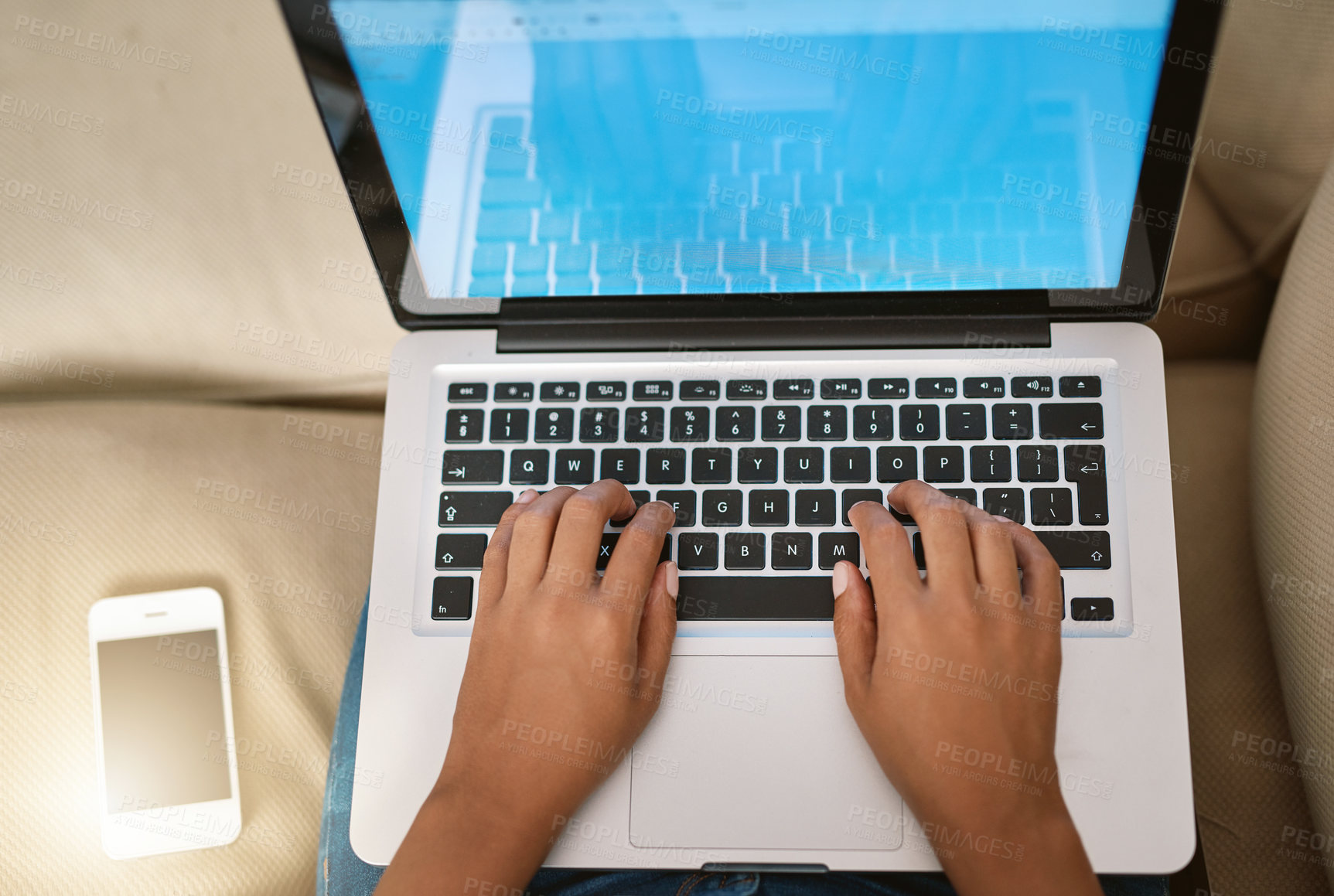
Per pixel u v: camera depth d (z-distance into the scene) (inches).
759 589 23.8
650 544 23.0
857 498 24.2
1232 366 31.3
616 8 19.2
